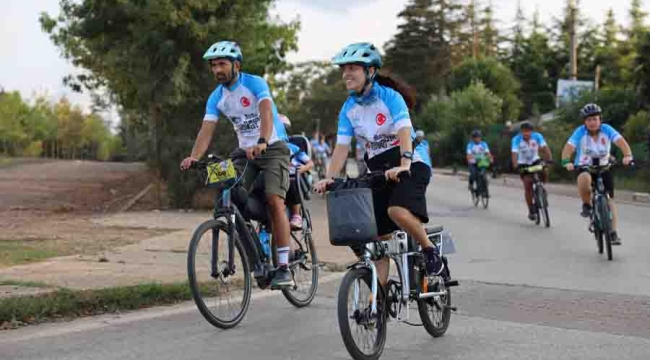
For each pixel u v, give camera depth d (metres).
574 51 36.66
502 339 6.09
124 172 41.16
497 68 70.62
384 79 5.86
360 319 5.22
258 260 6.83
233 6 18.39
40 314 6.43
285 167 6.98
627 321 6.69
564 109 35.31
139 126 21.30
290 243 7.17
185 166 6.74
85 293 6.89
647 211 17.89
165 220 15.39
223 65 6.82
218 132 17.62
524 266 9.89
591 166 10.84
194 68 18.19
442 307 6.21
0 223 14.78
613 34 81.25
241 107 6.97
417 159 5.78
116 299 6.90
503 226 14.95
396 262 5.73
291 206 7.52
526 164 15.27
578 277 8.99
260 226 7.11
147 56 17.84
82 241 11.80
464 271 9.49
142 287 7.18
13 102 68.62
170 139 18.41
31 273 8.46
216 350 5.71
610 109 32.97
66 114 81.06
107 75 20.58
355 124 5.83
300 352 5.68
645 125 29.17
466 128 50.41
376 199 5.74
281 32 19.66
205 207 18.59
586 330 6.37
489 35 93.94
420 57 84.75
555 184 29.81
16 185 27.61
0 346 5.68
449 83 74.44
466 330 6.39
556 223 15.38
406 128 5.59
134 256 10.06
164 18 17.41
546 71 79.69
